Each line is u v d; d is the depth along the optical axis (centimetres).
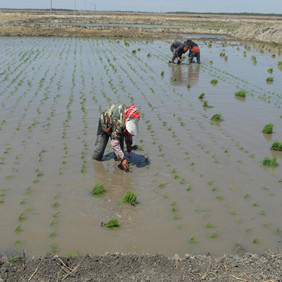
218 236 534
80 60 2145
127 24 7056
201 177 713
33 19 7038
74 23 6538
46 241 508
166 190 660
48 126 952
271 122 1084
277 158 819
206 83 1642
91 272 438
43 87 1412
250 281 424
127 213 584
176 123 1027
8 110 1084
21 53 2409
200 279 427
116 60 2212
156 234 534
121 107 702
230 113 1164
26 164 738
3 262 456
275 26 4269
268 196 652
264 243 521
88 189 655
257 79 1794
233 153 835
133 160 781
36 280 421
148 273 434
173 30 5231
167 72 1891
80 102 1199
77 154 795
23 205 595
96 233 530
